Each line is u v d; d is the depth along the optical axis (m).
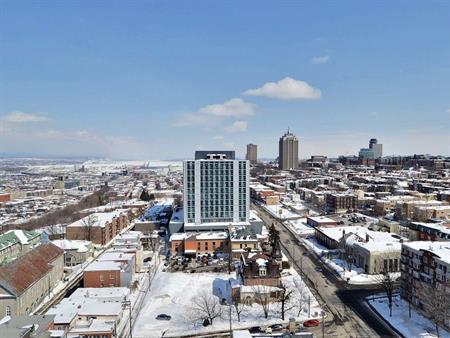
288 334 80.69
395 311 114.50
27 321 83.94
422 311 111.38
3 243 172.62
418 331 100.81
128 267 141.25
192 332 103.69
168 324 108.81
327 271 156.88
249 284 125.94
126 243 180.75
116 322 105.25
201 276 153.25
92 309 107.88
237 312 110.81
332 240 189.88
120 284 136.75
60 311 106.00
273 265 127.75
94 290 125.31
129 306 118.94
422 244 121.69
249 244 179.62
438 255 106.88
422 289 110.38
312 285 139.62
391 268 150.88
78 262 175.62
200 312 115.88
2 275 109.88
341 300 124.69
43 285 130.75
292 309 116.69
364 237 179.62
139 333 103.44
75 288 142.62
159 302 125.50
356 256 161.88
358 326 105.25
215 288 138.12
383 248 153.25
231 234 188.50
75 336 95.06
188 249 188.75
